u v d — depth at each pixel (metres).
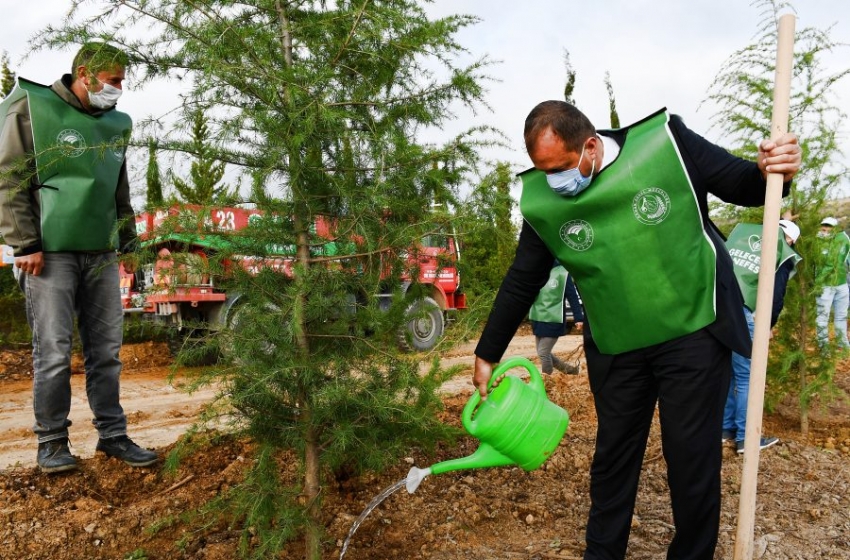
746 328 2.41
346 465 3.39
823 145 4.77
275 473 2.65
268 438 2.66
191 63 2.33
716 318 2.33
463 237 2.58
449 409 4.92
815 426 5.30
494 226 2.58
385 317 2.59
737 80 4.81
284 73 2.29
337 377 2.48
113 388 3.63
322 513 3.24
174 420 5.72
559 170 2.29
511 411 2.42
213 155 2.34
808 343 5.10
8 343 9.55
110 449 3.63
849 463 4.28
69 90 3.22
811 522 3.37
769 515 3.43
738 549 2.29
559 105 2.25
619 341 2.46
